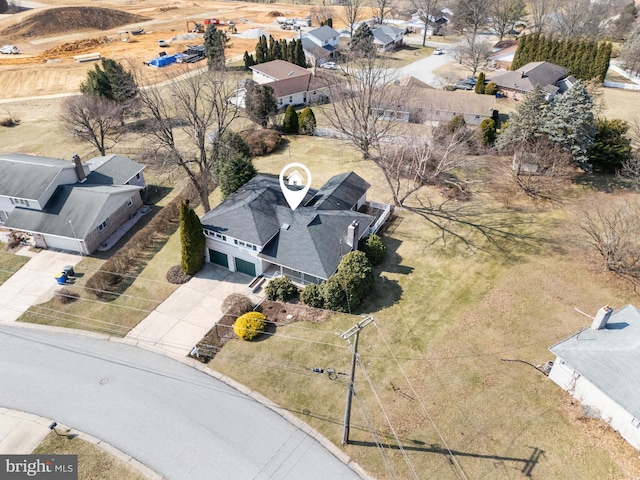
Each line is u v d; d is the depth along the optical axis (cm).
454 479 2138
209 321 3017
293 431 2358
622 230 3478
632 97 6988
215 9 14262
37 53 9438
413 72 8344
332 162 5109
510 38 10894
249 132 5628
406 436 2323
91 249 3659
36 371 2680
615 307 3075
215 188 4622
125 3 14600
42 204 3703
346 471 2183
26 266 3531
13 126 6147
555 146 4388
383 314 3047
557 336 2861
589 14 9688
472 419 2394
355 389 2558
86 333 2939
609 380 2278
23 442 2305
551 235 3806
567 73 7325
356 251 3159
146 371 2680
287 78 6806
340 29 11756
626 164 4353
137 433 2353
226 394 2548
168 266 3519
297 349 2803
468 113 5950
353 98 5012
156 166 4997
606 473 2139
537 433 2319
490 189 4528
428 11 10306
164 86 7212
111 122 5766
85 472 2175
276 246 3281
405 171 4734
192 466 2211
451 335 2888
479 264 3503
